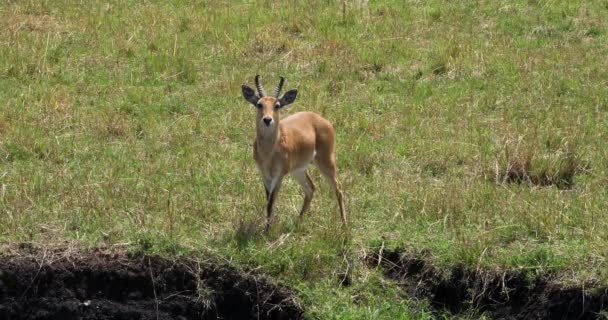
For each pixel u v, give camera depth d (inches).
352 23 832.3
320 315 501.0
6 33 775.1
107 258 521.7
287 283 514.3
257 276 516.4
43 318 513.3
